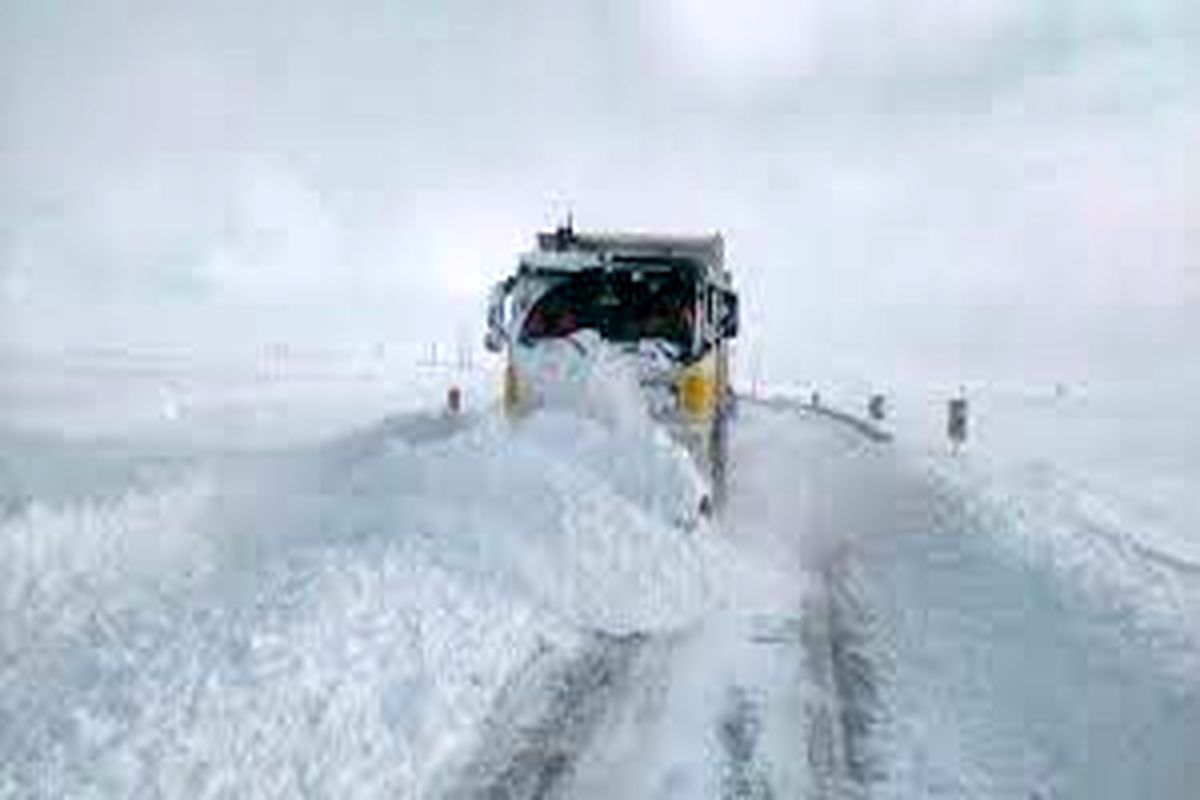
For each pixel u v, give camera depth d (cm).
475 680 1027
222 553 1478
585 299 1877
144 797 765
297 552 1280
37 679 962
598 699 1042
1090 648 1178
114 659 966
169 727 842
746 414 4028
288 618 1037
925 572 1574
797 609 1407
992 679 1131
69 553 1399
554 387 1852
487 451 1582
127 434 3072
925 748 967
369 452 2250
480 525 1410
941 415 5128
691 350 1850
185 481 1819
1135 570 1504
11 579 1298
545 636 1191
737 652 1218
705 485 1662
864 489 2283
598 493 1510
